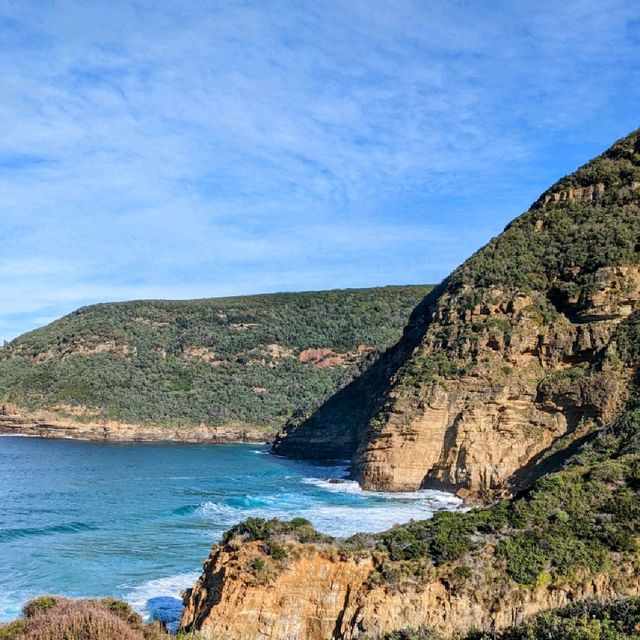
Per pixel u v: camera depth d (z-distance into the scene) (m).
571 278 55.16
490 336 53.88
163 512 48.25
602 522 24.83
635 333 48.00
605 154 66.94
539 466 45.62
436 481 51.75
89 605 17.97
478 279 60.03
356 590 22.19
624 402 44.84
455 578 22.02
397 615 21.47
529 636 16.61
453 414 52.09
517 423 49.28
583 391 47.16
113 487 61.44
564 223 60.59
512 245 61.19
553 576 22.22
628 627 15.93
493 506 28.58
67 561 34.78
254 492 57.69
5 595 29.33
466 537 24.12
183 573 32.72
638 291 51.00
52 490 59.34
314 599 22.27
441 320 60.22
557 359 51.72
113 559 35.25
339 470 75.94
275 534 23.94
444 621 21.28
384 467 53.75
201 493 57.66
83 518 46.16
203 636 20.78
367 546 23.88
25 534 41.00
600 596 20.77
